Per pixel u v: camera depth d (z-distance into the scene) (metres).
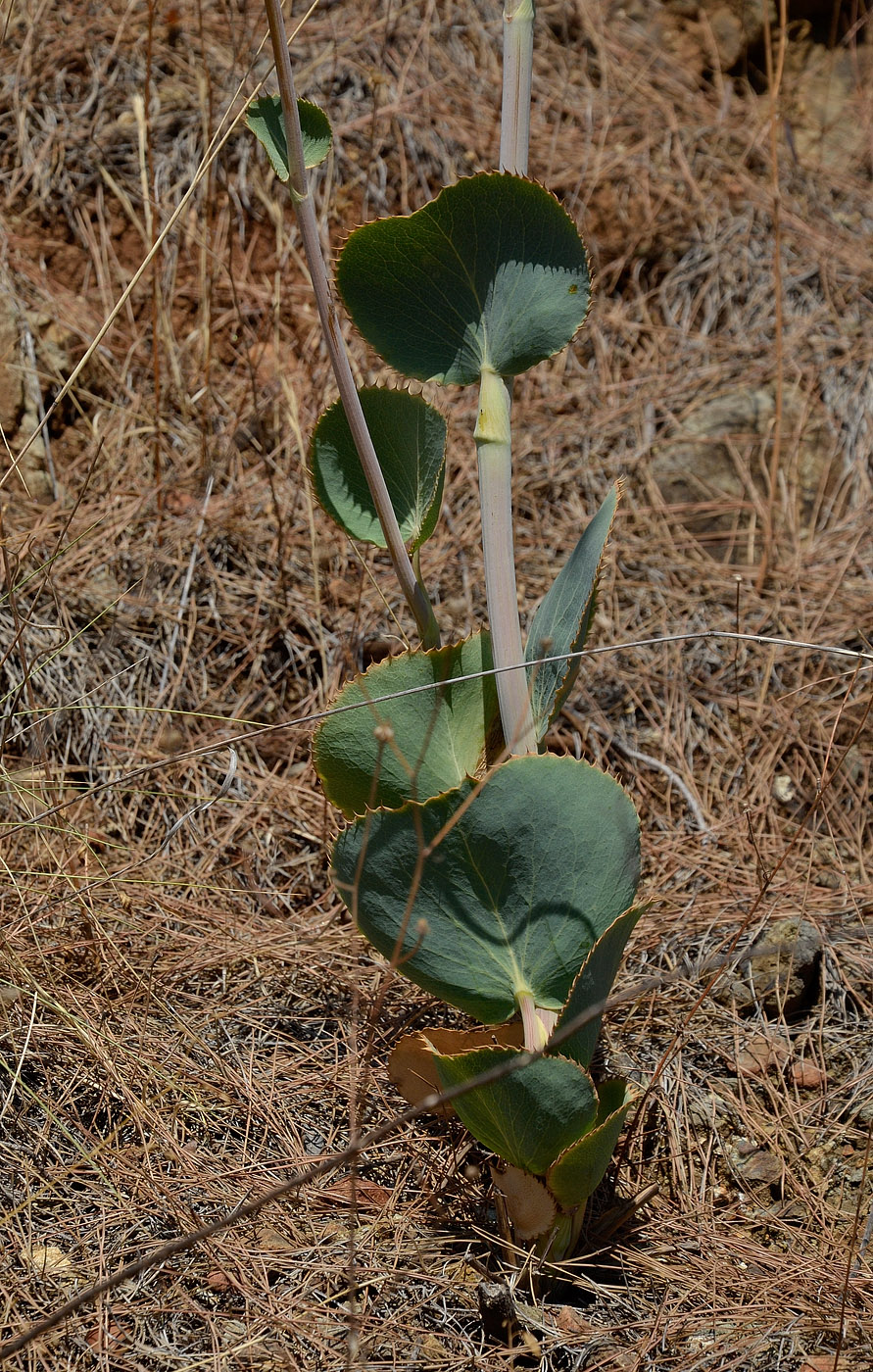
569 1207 1.09
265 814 1.29
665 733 1.36
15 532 1.34
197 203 1.49
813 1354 1.10
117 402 1.43
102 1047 1.16
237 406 1.45
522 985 1.10
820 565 1.45
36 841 1.24
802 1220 1.15
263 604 1.37
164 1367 1.08
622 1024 1.21
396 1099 1.17
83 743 1.30
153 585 1.34
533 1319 1.10
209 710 1.33
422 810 1.08
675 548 1.45
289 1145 1.15
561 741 1.35
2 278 1.42
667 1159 1.17
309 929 1.23
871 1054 1.21
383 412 1.14
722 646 1.40
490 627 1.13
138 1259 1.10
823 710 1.37
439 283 1.12
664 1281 1.12
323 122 1.10
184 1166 1.13
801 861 1.30
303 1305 1.09
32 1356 1.07
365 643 1.36
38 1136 1.14
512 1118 1.07
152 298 1.45
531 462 1.48
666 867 1.28
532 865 1.09
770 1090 1.19
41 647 1.31
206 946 1.22
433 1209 1.13
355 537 1.15
